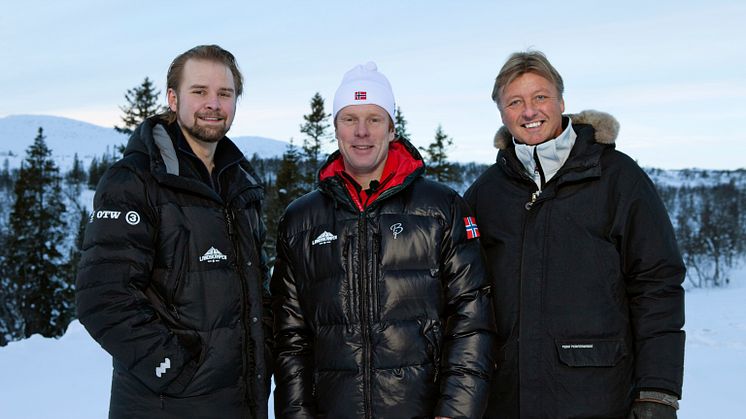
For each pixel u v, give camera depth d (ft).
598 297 7.16
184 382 6.84
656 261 6.99
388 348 7.21
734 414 14.69
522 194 7.84
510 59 7.96
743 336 28.19
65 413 14.05
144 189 7.01
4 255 87.71
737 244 201.67
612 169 7.38
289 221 8.24
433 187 7.91
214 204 7.52
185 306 7.04
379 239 7.50
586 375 7.06
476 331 7.34
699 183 396.16
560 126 8.04
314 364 7.61
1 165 501.97
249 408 7.48
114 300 6.54
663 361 6.72
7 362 18.30
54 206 90.17
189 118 7.69
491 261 7.98
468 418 6.98
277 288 8.30
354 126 7.92
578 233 7.31
